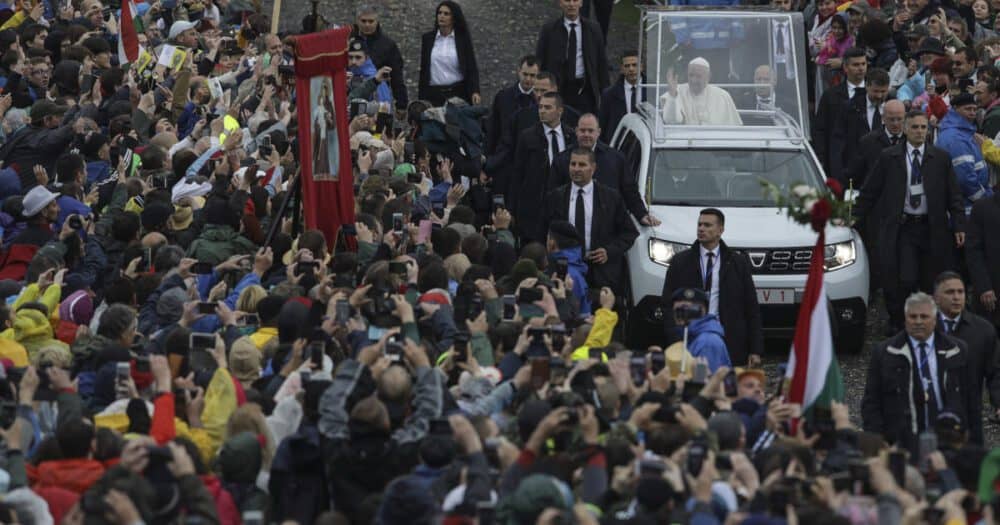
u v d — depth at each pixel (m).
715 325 44.12
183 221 51.06
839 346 57.97
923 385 41.69
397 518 28.14
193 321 39.22
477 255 49.38
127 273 45.34
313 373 34.00
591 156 56.09
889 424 42.00
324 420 32.16
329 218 49.03
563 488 28.48
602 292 43.09
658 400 33.16
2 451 31.70
